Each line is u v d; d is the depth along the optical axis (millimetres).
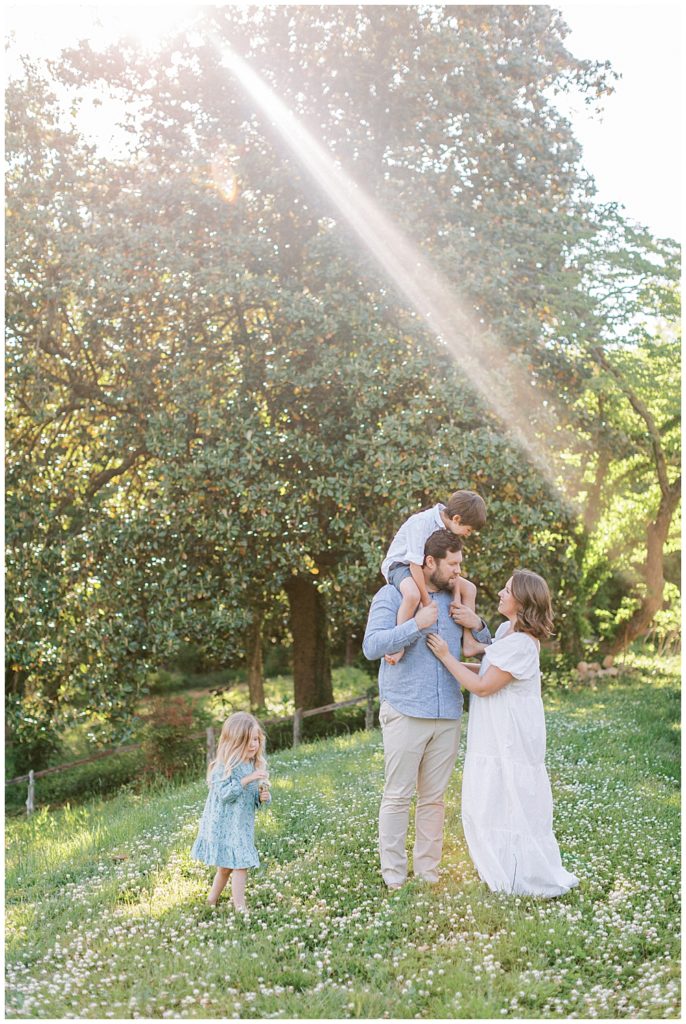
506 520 10664
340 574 10664
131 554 10945
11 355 10930
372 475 10289
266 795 4719
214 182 11969
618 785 6805
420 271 10938
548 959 3904
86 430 12148
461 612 4902
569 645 14695
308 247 11273
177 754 11414
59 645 10977
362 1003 3562
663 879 4809
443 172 11836
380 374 10578
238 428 10555
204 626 11039
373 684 15164
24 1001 3713
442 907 4398
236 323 11875
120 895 5090
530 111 13172
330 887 4840
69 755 14727
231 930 4336
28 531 10797
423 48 11711
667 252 12422
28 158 11445
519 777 4680
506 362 10961
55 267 11211
